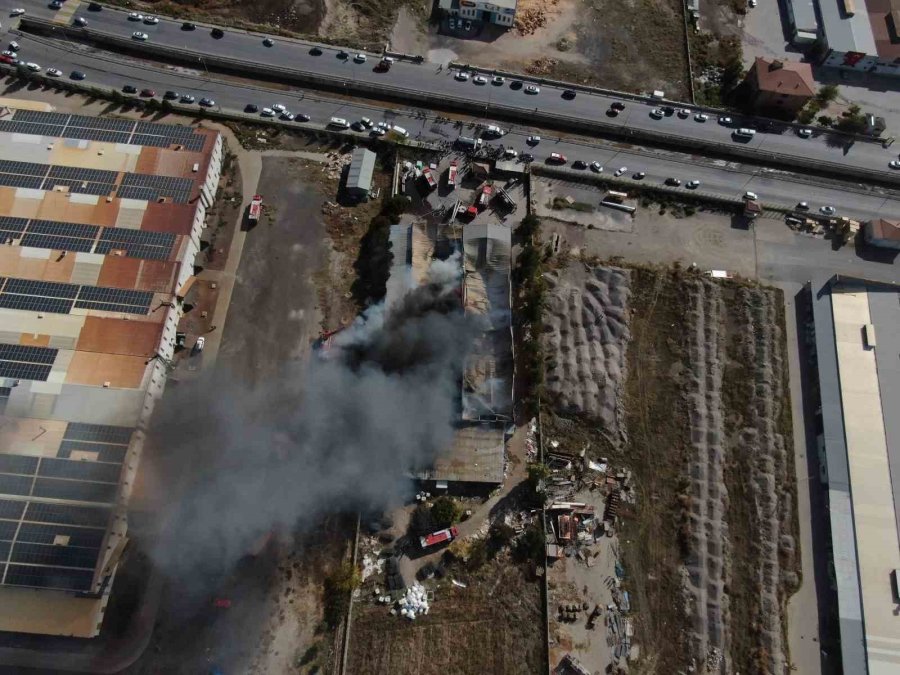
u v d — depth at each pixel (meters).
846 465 83.25
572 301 93.81
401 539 77.81
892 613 75.81
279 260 93.50
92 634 68.44
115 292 82.75
